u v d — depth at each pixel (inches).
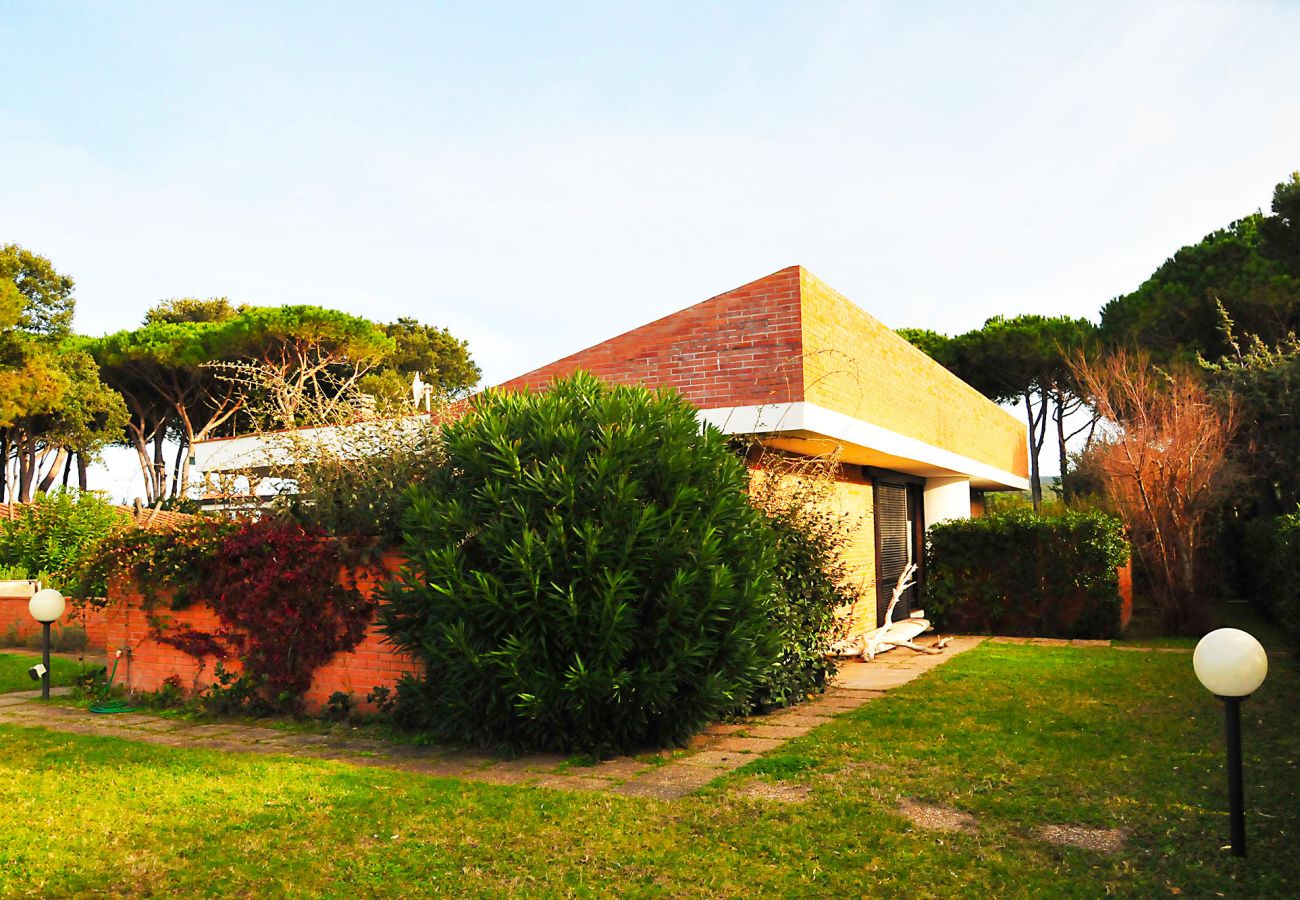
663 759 271.4
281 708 345.4
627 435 288.4
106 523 745.0
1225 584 779.4
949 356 1268.5
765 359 395.2
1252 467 776.3
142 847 192.9
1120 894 164.4
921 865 178.7
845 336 445.4
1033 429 1283.2
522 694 261.3
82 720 345.7
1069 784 232.5
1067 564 572.7
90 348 1300.4
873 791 229.0
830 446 447.2
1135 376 696.4
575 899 165.0
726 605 276.5
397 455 344.8
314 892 169.2
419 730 313.9
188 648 363.6
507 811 213.6
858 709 342.6
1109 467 651.5
